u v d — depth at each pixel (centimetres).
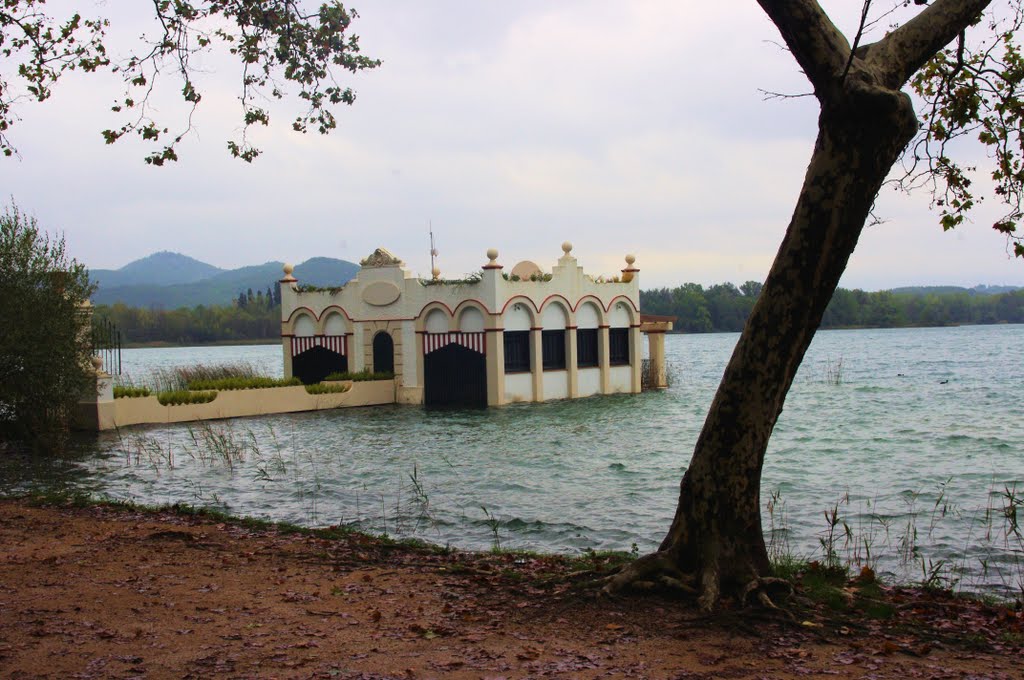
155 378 5391
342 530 1688
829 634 1022
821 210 1048
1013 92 1341
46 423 3186
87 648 989
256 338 19475
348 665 934
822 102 1040
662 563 1135
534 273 5003
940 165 1396
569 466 2722
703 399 5012
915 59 1080
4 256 2995
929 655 967
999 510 1969
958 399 4997
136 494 2300
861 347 14625
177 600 1180
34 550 1484
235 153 1639
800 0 1016
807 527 1847
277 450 3094
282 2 1597
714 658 943
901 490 2262
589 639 1005
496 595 1189
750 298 19912
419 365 4972
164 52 1558
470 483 2431
